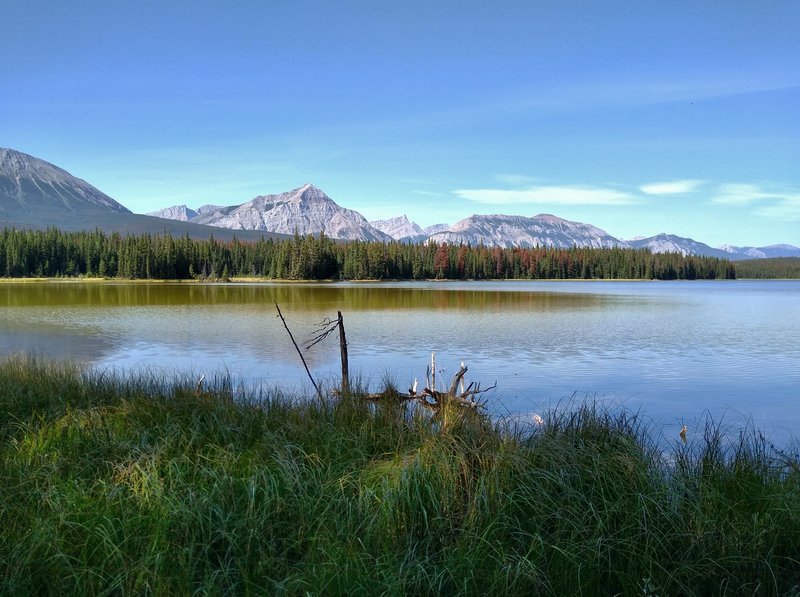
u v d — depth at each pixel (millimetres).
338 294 70750
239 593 4172
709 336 28234
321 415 8094
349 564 4293
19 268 137125
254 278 140625
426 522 4801
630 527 4922
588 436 7156
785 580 4637
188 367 19141
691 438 10578
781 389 15812
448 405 8094
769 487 5840
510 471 5570
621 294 77188
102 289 82625
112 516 4773
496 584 4258
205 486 5301
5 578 4066
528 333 29234
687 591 4387
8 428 7379
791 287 120250
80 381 11398
